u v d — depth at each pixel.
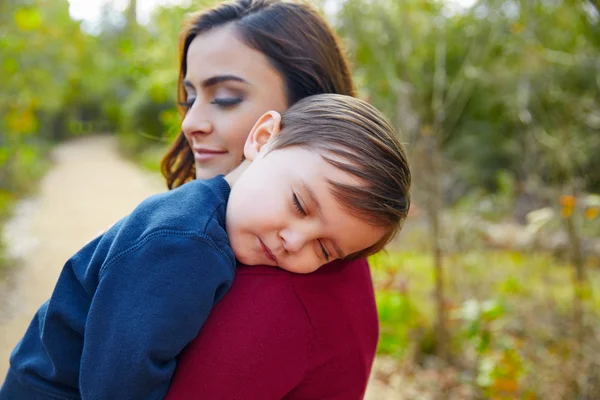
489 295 3.41
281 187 0.99
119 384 0.87
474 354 3.29
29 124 6.05
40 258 6.38
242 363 0.94
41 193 10.53
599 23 2.55
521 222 4.92
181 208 0.97
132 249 0.93
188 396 0.94
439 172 3.34
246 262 1.02
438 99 3.48
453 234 3.82
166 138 2.07
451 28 4.27
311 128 1.02
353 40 3.59
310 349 1.02
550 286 3.37
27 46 6.18
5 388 1.11
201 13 1.24
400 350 3.51
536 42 3.49
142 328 0.88
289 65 1.20
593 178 4.39
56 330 1.02
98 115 20.05
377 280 3.39
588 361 2.67
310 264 1.01
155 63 4.48
